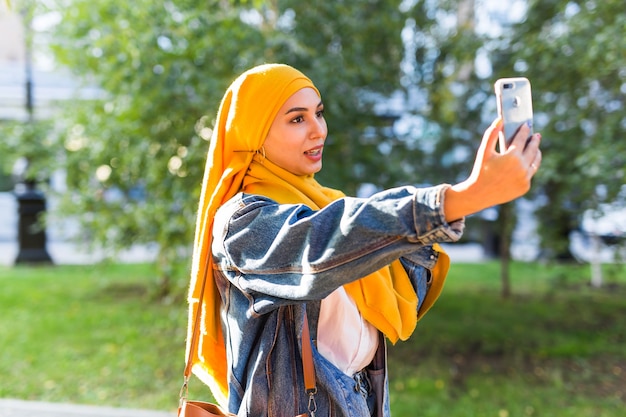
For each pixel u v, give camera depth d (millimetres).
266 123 1414
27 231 10359
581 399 4164
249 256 1246
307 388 1318
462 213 1030
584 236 7164
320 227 1136
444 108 6430
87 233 7047
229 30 4770
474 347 5527
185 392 1457
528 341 5715
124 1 4695
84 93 6359
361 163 5469
